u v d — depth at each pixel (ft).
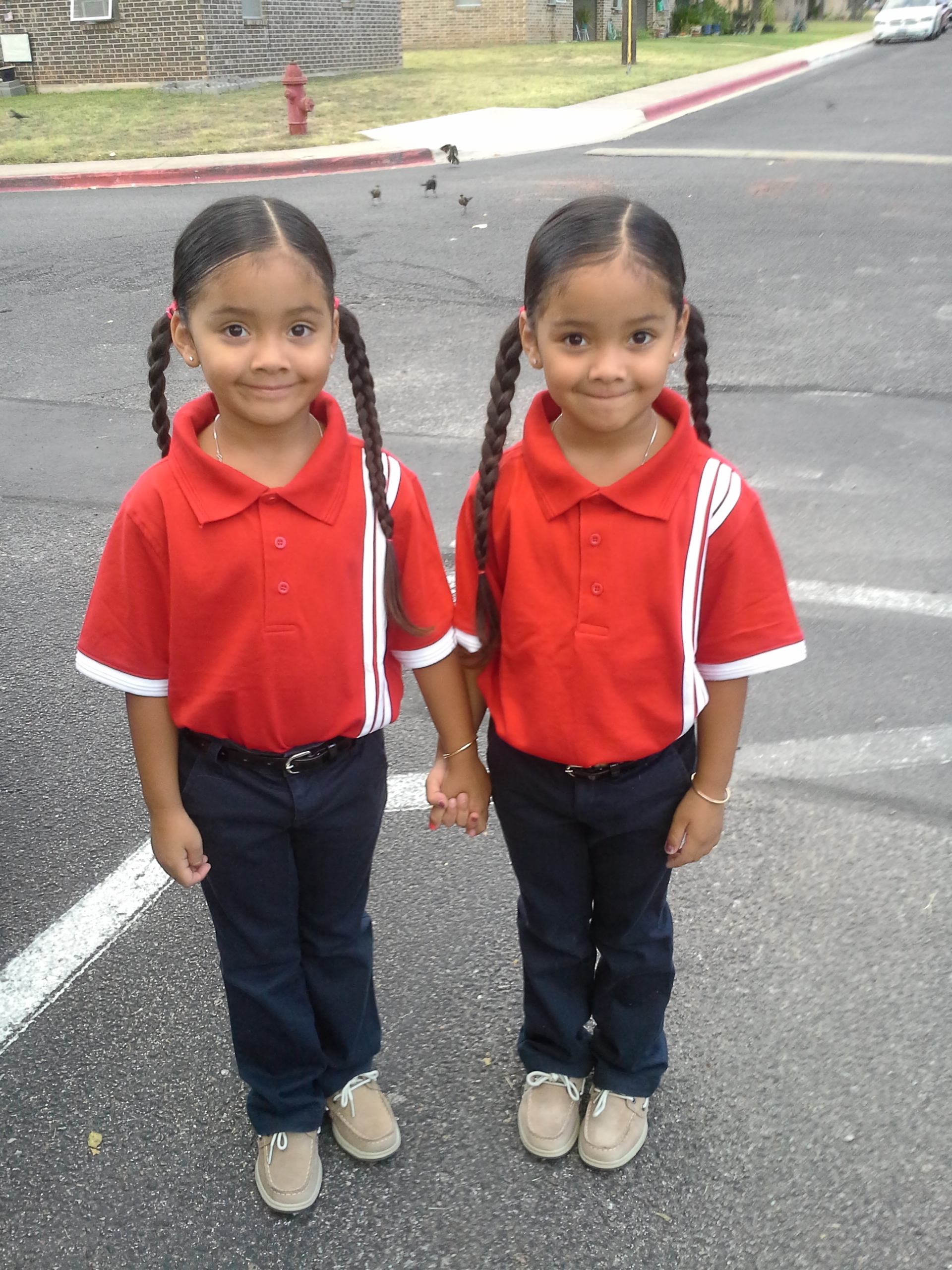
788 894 8.79
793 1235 6.44
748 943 8.34
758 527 5.67
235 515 5.36
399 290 24.47
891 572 13.29
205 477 5.36
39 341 22.17
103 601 5.62
